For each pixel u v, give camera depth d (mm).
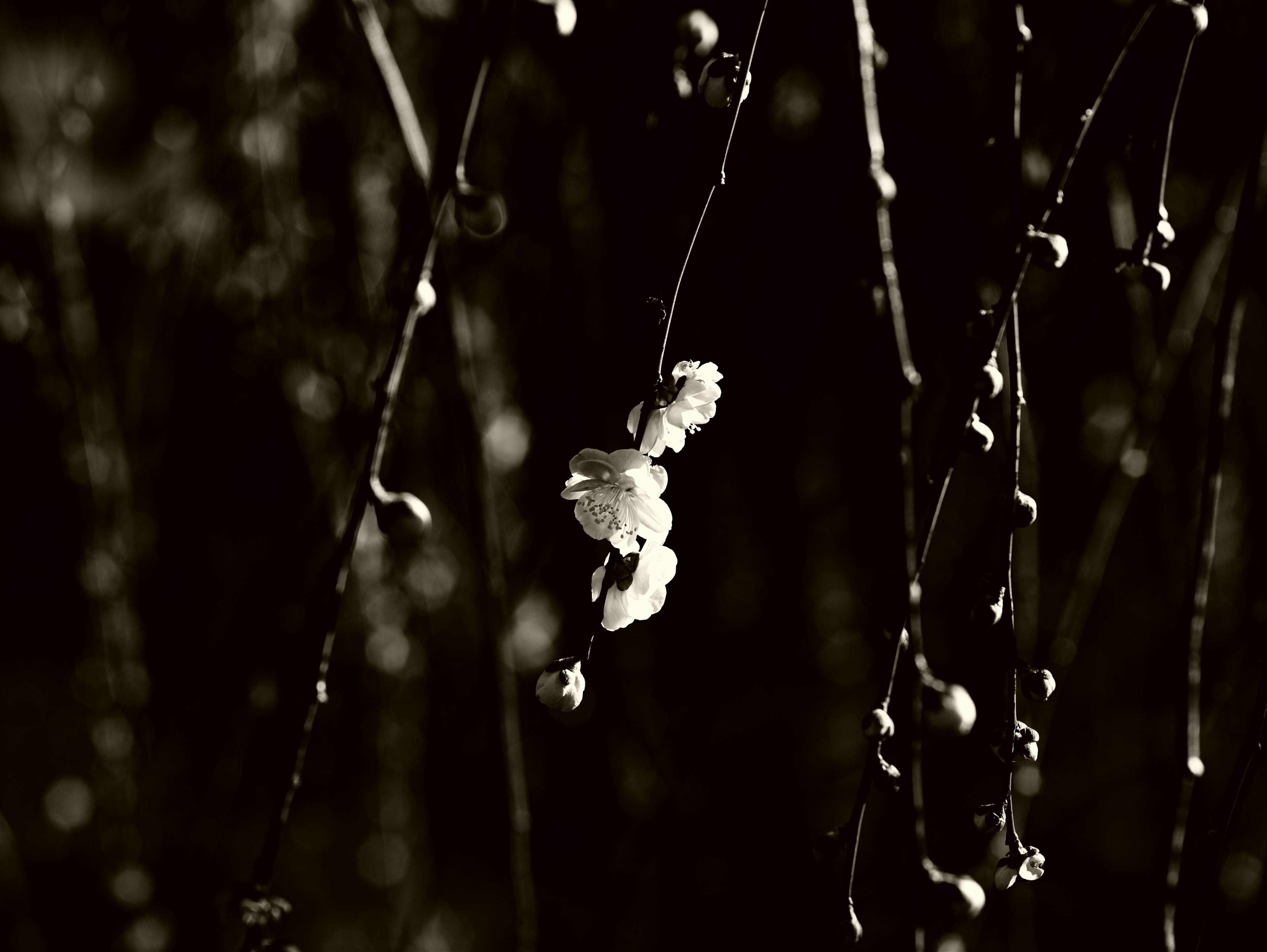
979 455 1006
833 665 1676
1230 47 1445
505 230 1537
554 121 1562
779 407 1614
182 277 1629
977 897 992
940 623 1627
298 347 1544
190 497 1746
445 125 1017
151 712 1740
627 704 1667
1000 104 1065
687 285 1485
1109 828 1761
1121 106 1278
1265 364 1594
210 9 1537
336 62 1515
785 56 1475
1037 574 1579
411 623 1633
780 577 1680
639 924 1704
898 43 1454
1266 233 1262
